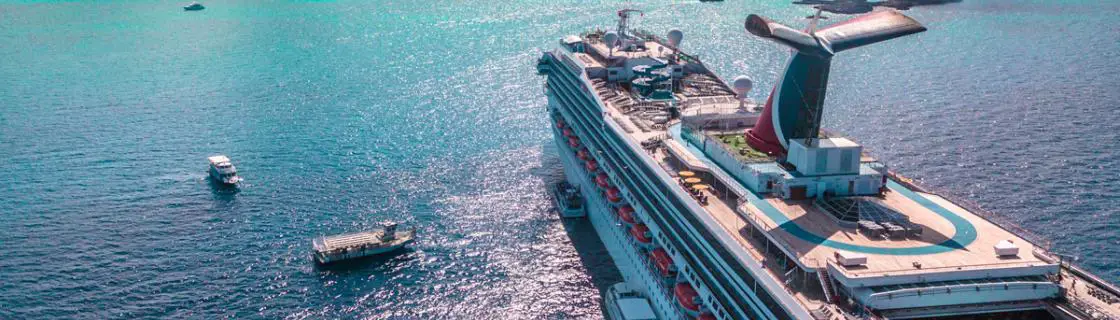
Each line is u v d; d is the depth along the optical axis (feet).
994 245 303.07
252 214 579.89
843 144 359.87
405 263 502.79
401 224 558.97
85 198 614.34
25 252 520.01
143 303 458.91
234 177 640.17
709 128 442.09
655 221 422.41
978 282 281.13
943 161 633.20
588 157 555.69
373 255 513.45
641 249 444.96
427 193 615.16
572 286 473.26
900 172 611.47
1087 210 537.24
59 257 513.86
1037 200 554.87
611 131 489.26
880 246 304.91
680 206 386.52
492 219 565.12
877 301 273.33
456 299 460.55
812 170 357.00
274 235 544.21
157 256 515.09
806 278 298.76
